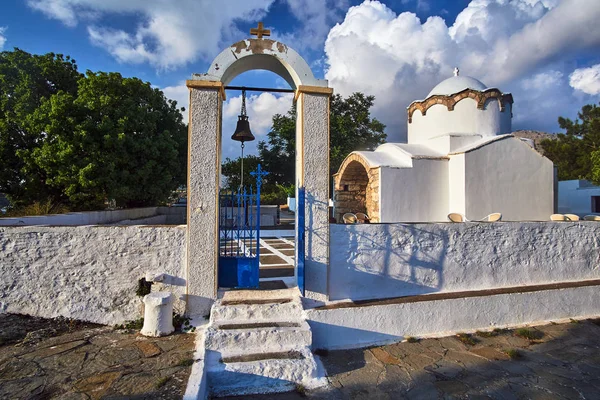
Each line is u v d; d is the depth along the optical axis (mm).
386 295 5383
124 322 4848
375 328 4938
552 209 10875
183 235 4902
